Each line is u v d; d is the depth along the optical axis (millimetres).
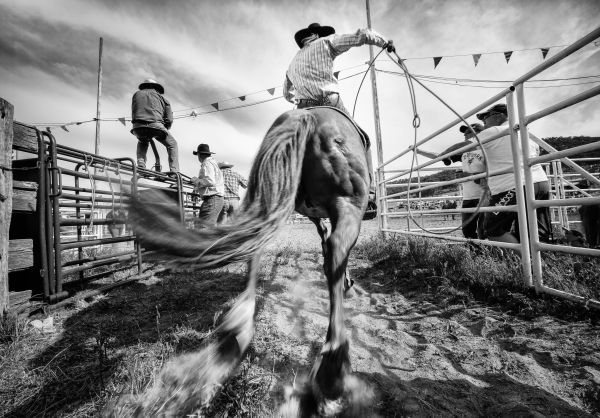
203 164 6465
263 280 4367
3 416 1673
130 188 1283
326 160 1933
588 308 2438
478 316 2688
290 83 3314
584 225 4539
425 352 2184
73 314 3123
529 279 2984
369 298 3463
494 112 4543
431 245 5066
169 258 1312
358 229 1848
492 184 4152
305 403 1468
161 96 6121
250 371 1952
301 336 2498
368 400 1667
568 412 1536
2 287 2662
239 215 1591
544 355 2018
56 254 3221
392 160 7324
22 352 2305
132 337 2561
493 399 1663
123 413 1572
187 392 1506
